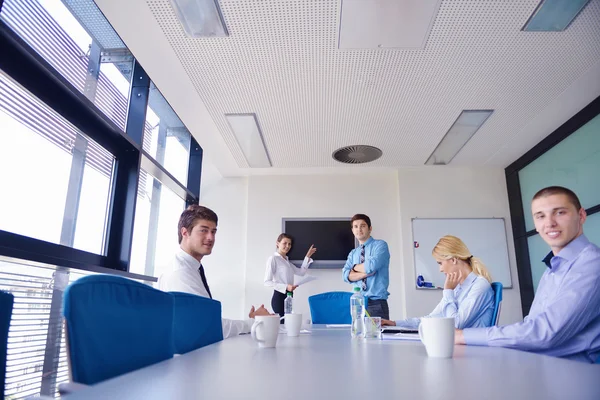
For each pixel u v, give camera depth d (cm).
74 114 241
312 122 365
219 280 493
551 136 391
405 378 66
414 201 488
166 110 387
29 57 188
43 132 217
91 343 75
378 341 138
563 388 57
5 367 72
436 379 65
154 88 343
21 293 194
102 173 286
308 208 505
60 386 63
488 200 484
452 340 94
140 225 363
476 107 338
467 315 180
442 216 482
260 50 261
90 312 78
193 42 253
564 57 271
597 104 327
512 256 467
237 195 519
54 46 222
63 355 73
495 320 183
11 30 175
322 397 53
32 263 201
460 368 77
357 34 244
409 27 237
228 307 483
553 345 125
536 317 124
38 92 207
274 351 107
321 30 240
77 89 227
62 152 236
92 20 250
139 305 95
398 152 436
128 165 306
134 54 270
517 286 458
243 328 188
